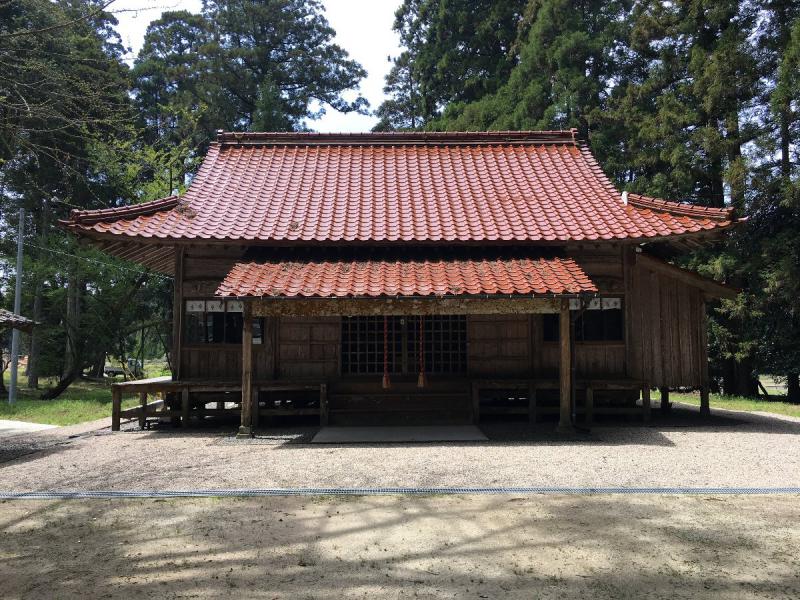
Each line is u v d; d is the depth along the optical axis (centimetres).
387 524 495
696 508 538
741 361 2009
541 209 1146
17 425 1223
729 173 1836
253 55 3138
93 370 3189
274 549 438
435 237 1034
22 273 2075
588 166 1332
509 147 1416
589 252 1136
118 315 2228
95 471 712
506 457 771
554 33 2288
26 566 411
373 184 1261
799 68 1653
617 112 2170
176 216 1083
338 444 880
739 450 816
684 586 369
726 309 1894
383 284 930
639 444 864
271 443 897
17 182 2003
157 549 442
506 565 405
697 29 2009
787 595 356
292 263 1020
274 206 1152
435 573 391
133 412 1073
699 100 2005
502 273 976
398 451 821
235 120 3097
